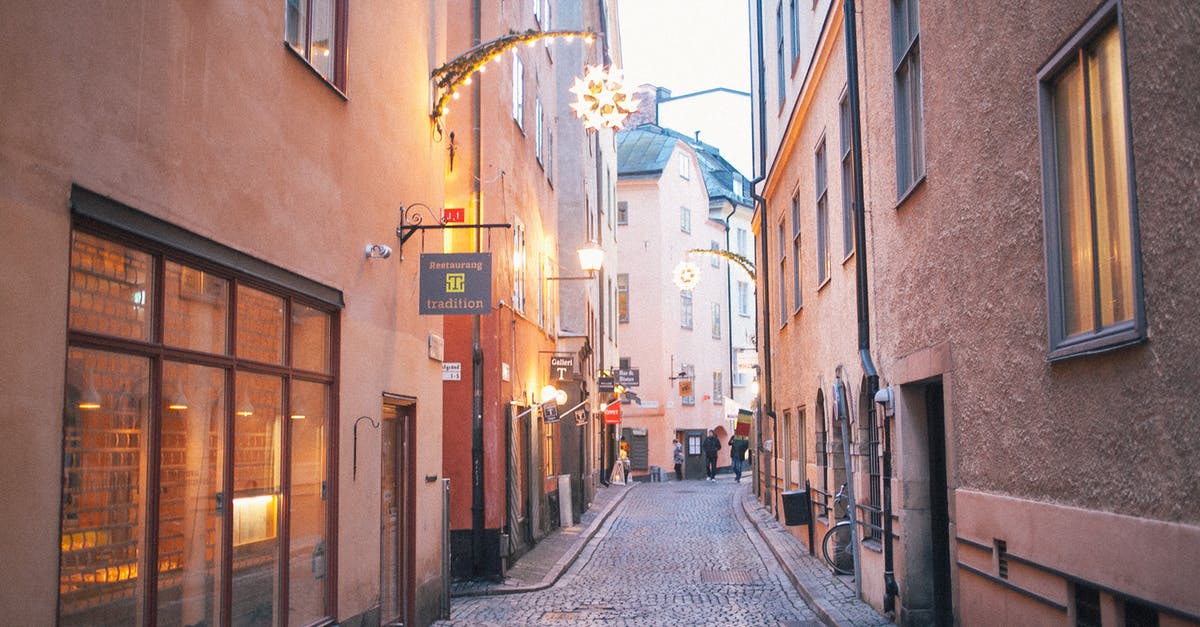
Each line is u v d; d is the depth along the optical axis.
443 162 12.22
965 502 7.91
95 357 5.30
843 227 13.52
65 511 5.02
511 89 17.59
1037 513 6.38
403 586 10.76
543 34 11.43
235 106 6.73
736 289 57.44
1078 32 5.58
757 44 23.22
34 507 4.67
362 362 9.26
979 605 7.68
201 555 6.45
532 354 19.75
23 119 4.61
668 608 12.59
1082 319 5.80
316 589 8.30
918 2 9.05
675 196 49.81
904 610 10.14
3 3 4.48
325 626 8.29
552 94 24.17
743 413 35.34
